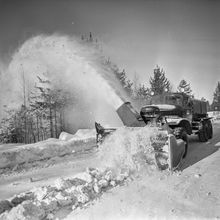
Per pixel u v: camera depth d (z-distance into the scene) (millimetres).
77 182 4125
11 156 7176
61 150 8594
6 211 3213
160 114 6902
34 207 3242
